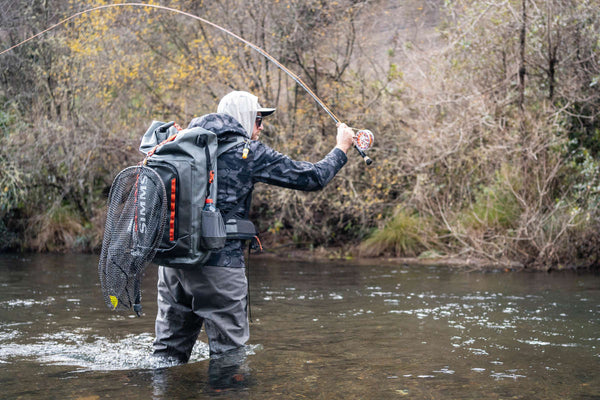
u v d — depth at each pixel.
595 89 8.03
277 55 10.48
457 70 9.16
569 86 8.06
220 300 2.97
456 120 8.44
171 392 2.61
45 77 10.70
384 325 4.23
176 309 3.08
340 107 10.09
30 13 10.77
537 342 3.69
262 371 2.97
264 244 10.49
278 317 4.55
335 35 10.68
